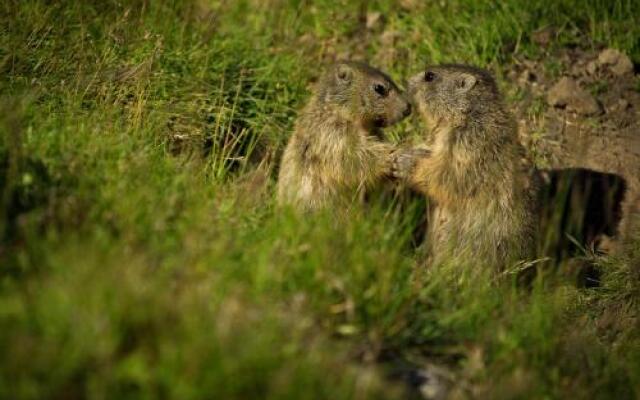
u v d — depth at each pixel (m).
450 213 12.27
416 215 12.15
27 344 6.25
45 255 7.34
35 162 8.65
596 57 15.93
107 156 9.27
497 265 12.03
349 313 8.07
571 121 14.95
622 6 16.52
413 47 15.84
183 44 13.70
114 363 6.54
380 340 8.27
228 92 13.31
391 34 16.02
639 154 14.56
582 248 12.96
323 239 8.63
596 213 13.93
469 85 12.23
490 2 16.09
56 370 6.25
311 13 16.61
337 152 11.88
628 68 15.68
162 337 6.76
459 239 12.09
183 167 9.85
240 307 7.25
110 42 12.77
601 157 14.47
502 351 8.40
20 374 6.17
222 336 6.79
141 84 11.88
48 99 11.05
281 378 6.66
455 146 12.15
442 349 8.48
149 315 6.83
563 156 14.45
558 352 9.05
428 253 12.09
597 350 9.78
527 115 14.95
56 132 9.38
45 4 12.96
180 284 7.33
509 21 16.00
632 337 10.88
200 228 8.16
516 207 12.13
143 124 11.08
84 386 6.37
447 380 8.14
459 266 11.20
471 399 7.89
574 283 12.12
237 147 13.09
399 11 16.58
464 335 8.66
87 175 8.69
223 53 14.06
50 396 6.18
